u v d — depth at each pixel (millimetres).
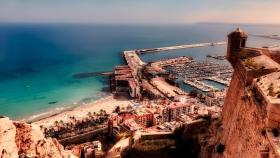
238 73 69188
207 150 74625
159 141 99312
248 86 58469
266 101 44906
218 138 70812
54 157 61844
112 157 101812
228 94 75125
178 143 96375
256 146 44438
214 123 81500
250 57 69500
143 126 192500
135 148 99188
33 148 57938
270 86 48344
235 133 57844
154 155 94875
